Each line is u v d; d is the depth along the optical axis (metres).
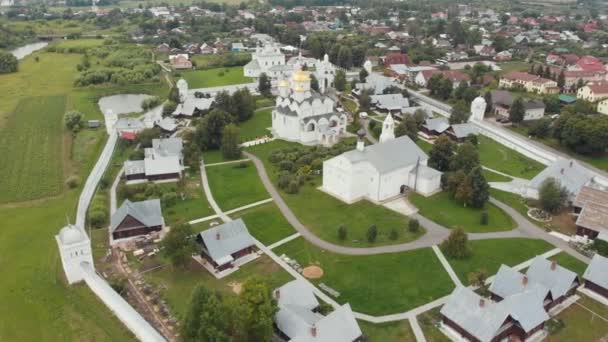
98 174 122.56
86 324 72.19
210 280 82.81
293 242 95.44
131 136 150.75
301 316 68.06
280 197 114.94
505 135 158.50
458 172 112.75
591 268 80.56
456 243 89.50
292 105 154.25
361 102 186.25
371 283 82.50
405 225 101.75
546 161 137.50
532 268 79.44
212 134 146.38
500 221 103.81
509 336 69.81
